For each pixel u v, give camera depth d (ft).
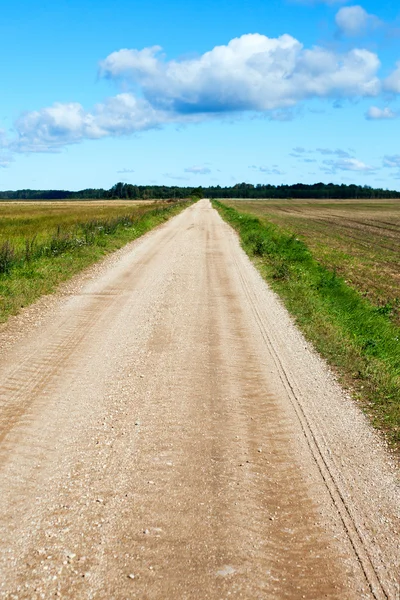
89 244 66.13
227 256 65.26
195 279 48.01
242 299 39.83
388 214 243.81
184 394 21.25
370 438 17.95
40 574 11.09
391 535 12.94
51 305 36.24
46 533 12.39
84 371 23.52
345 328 32.27
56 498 13.80
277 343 28.76
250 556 11.89
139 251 68.23
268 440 17.56
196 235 95.09
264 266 57.16
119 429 17.90
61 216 146.61
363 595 10.95
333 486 14.93
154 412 19.39
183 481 14.80
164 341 28.53
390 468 16.05
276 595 10.78
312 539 12.62
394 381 22.94
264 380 23.17
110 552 11.81
